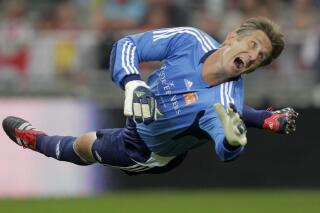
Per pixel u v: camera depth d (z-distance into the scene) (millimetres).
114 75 16141
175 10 44156
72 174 39594
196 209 33938
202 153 40969
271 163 41062
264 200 36844
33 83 41969
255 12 45000
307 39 42375
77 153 18422
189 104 16344
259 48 16172
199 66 16516
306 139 41031
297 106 41281
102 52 42188
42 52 42719
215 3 45312
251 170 41000
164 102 16641
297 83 41750
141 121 14867
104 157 17938
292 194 39156
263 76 41750
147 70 40625
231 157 14867
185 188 41031
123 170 18156
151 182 40875
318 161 40875
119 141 17656
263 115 17906
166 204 35438
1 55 42688
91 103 40438
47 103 40188
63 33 43938
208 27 42719
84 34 43688
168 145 16984
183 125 16500
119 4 45094
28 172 39344
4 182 39250
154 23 43844
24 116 40062
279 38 16344
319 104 41250
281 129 17719
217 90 16234
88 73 42125
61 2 46406
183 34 16969
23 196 38969
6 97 41000
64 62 42438
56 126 40031
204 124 16141
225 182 41031
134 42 16828
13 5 45719
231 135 13867
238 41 16250
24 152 39406
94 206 34906
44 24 45250
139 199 37406
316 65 41750
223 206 34844
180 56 16766
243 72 16250
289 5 45875
